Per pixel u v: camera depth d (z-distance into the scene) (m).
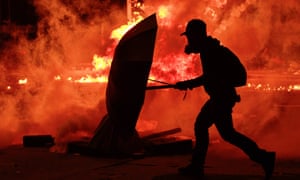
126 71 5.62
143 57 5.60
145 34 5.76
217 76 5.12
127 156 6.59
